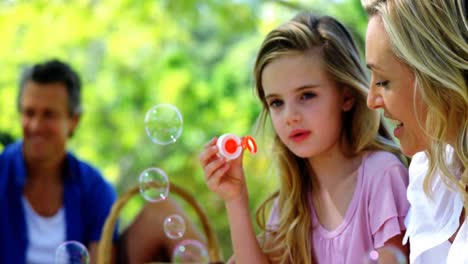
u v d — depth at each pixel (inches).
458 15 82.8
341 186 104.4
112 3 295.4
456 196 87.6
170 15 299.0
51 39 302.5
